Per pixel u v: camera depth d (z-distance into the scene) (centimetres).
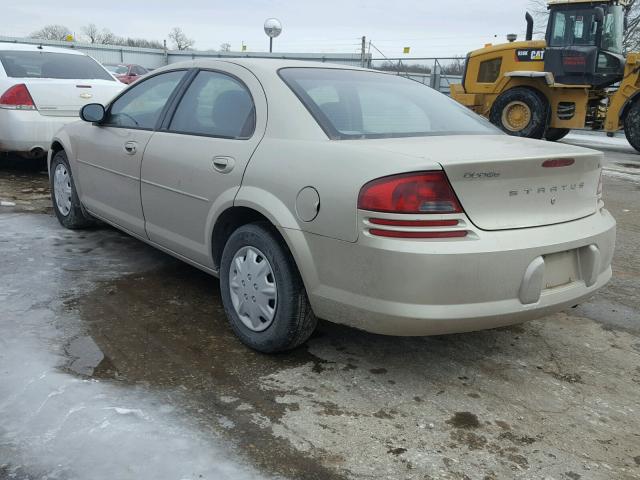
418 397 276
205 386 273
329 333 338
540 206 270
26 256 435
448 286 246
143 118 404
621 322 375
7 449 219
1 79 666
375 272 250
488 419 262
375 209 247
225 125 335
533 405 275
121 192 413
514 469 229
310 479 216
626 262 503
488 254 248
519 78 1380
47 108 664
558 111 1352
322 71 349
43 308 346
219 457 223
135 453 221
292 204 278
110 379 273
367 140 288
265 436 238
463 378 296
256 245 299
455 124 339
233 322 319
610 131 1341
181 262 442
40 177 738
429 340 336
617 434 256
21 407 245
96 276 404
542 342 342
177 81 387
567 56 1277
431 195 244
